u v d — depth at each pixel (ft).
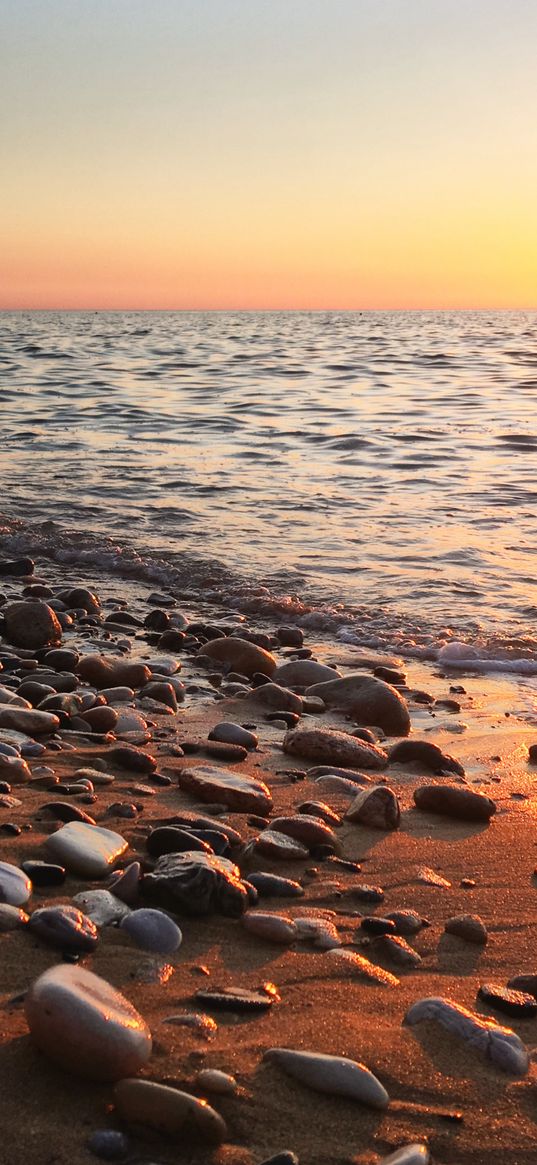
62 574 29.84
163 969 8.16
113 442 54.49
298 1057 6.88
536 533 33.53
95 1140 5.92
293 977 8.37
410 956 8.99
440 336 222.89
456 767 15.26
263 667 20.49
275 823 11.72
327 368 112.68
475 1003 8.28
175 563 29.99
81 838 10.26
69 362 119.55
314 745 15.08
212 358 130.41
